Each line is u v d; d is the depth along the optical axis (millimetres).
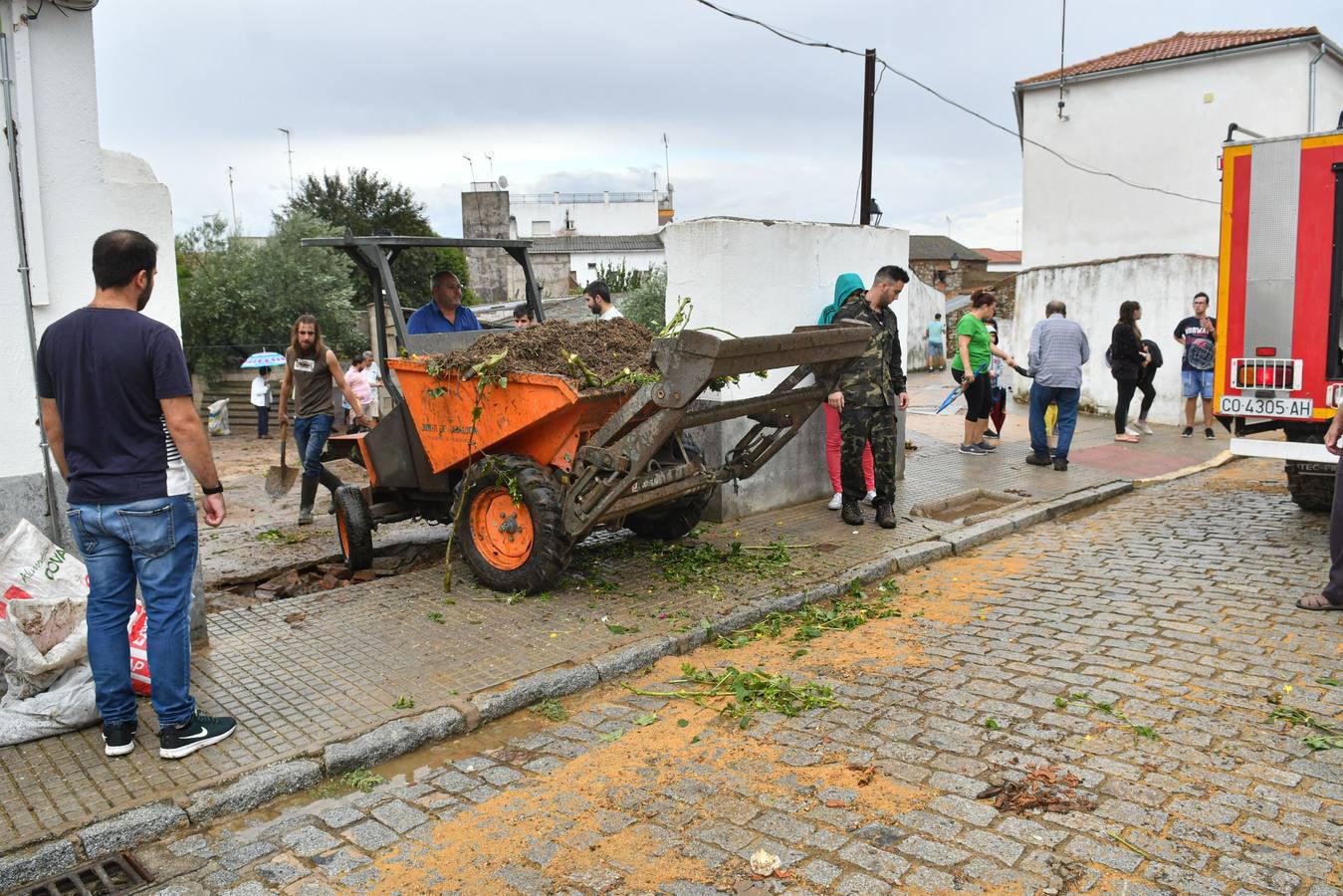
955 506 8805
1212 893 2850
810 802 3471
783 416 6453
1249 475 10195
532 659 4801
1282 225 7004
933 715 4199
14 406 4359
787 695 4457
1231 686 4418
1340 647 4875
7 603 4113
